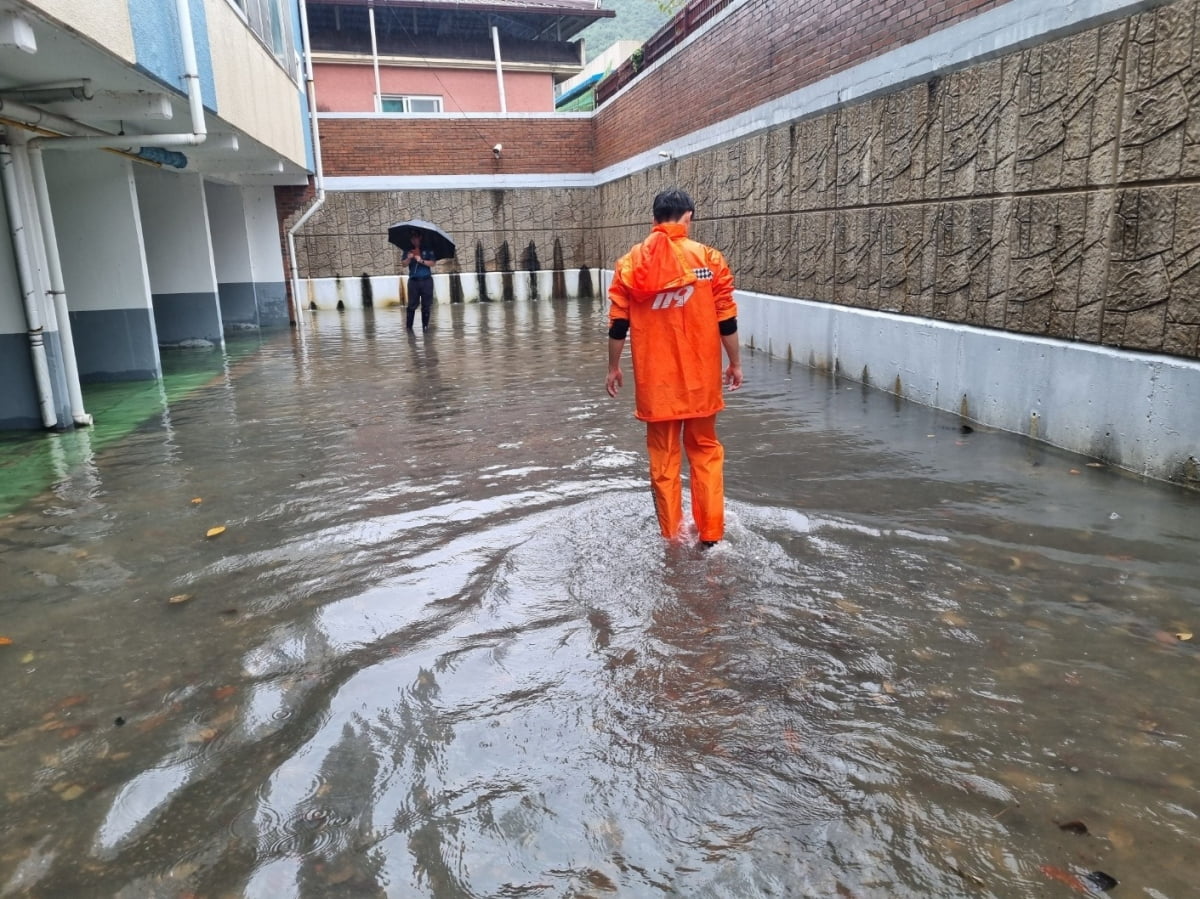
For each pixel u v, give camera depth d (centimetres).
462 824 240
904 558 412
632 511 492
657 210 430
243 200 1641
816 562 412
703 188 1265
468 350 1211
